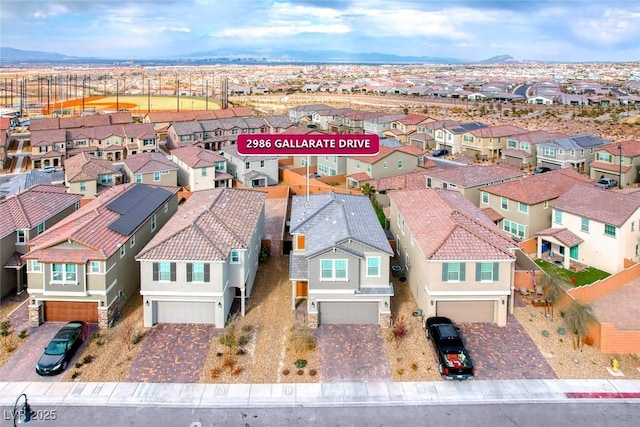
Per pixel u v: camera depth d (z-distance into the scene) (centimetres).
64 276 3538
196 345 3391
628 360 3250
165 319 3662
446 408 2809
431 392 2942
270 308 3866
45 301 3631
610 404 2839
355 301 3625
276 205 6725
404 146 8244
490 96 19325
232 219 4175
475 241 3616
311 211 4381
